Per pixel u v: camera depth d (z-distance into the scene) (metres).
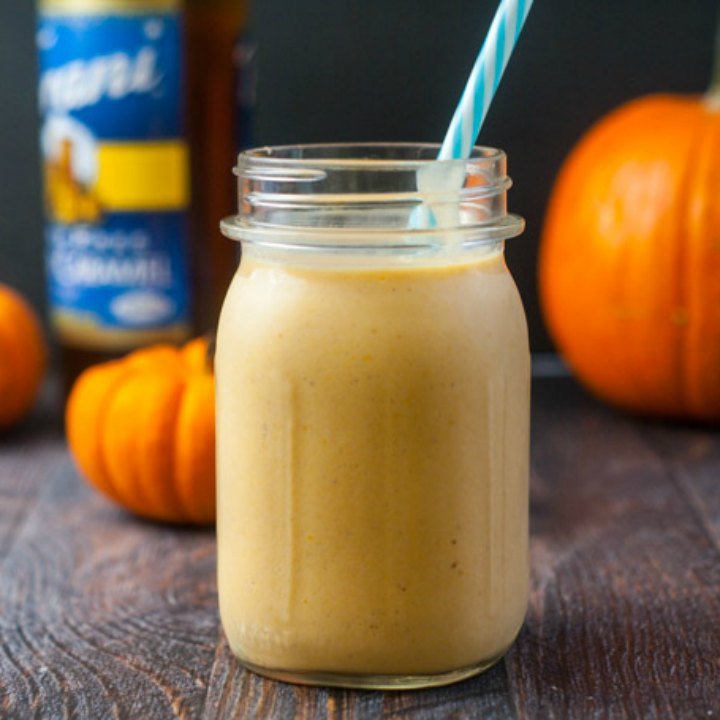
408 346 0.61
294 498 0.62
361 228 0.61
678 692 0.64
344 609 0.62
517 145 0.97
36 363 0.89
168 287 0.89
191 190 0.89
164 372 0.78
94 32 0.87
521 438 0.64
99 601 0.71
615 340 0.88
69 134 0.88
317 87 0.96
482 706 0.63
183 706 0.63
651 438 0.88
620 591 0.71
